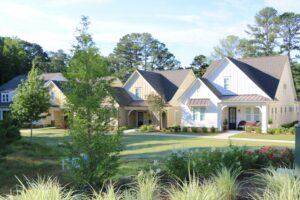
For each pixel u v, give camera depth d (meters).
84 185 8.35
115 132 9.08
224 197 5.88
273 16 62.44
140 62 81.56
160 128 36.66
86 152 8.55
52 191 5.61
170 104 38.59
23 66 69.06
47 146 19.33
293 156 10.18
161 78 43.53
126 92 41.44
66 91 8.83
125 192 6.12
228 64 34.56
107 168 8.58
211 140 24.81
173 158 8.72
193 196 5.04
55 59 85.19
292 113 41.16
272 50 63.06
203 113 34.25
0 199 6.31
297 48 61.34
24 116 23.72
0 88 52.16
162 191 6.81
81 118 8.61
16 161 13.64
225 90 34.72
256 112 33.84
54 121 46.06
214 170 8.04
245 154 9.56
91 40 9.05
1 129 15.15
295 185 5.17
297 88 54.69
